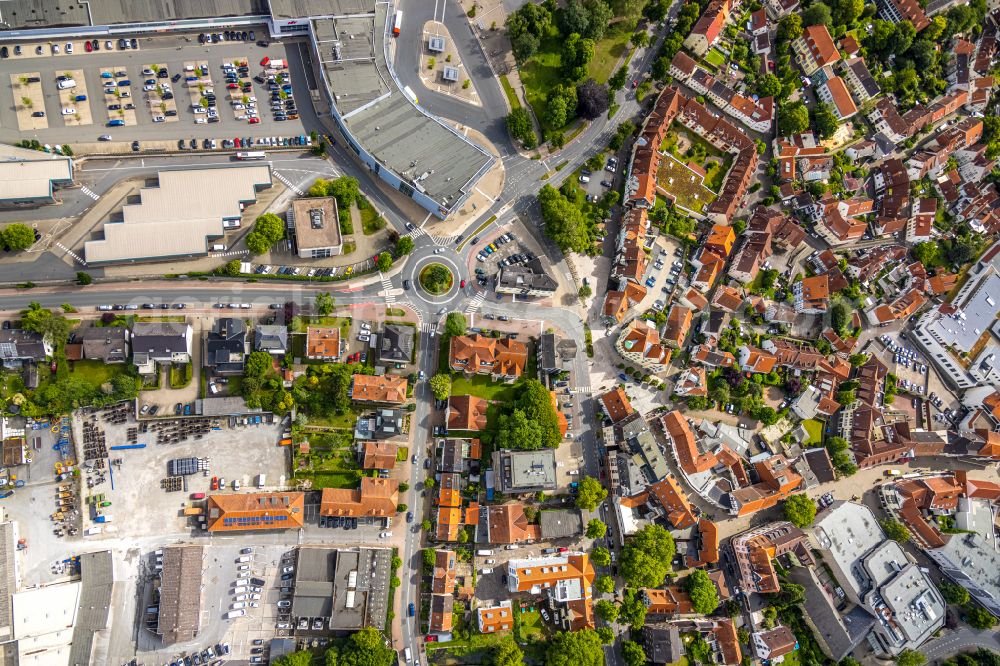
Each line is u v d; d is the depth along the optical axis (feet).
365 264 524.52
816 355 594.24
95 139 501.97
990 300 654.12
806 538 567.18
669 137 611.06
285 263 511.40
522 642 494.59
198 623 454.81
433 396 517.55
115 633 447.83
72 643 435.53
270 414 491.31
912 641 557.74
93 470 463.42
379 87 538.47
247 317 498.28
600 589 514.68
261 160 524.11
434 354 525.75
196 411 475.31
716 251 587.68
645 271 581.94
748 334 594.65
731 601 540.52
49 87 501.15
